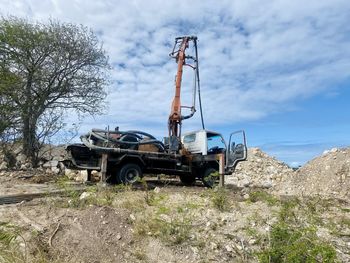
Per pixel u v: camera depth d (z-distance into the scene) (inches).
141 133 551.8
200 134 596.4
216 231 271.4
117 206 311.3
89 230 263.0
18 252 223.5
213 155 551.2
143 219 278.7
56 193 354.9
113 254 239.9
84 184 483.8
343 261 235.6
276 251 218.1
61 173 654.5
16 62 748.0
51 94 787.4
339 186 522.9
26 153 735.1
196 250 245.0
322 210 346.0
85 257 234.7
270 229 263.1
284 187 595.2
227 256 241.1
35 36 754.8
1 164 698.2
